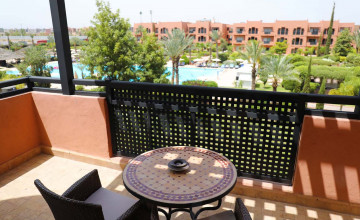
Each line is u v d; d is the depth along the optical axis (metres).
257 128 2.48
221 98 2.49
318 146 2.27
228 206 2.52
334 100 2.16
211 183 1.64
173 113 2.75
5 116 3.13
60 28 2.95
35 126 3.57
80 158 3.40
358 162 2.20
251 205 2.52
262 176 2.64
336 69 29.73
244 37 70.06
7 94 3.20
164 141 2.92
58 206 1.36
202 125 2.67
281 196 2.54
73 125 3.32
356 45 50.97
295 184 2.46
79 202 1.27
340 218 2.33
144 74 25.00
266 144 2.51
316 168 2.34
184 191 1.56
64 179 3.04
